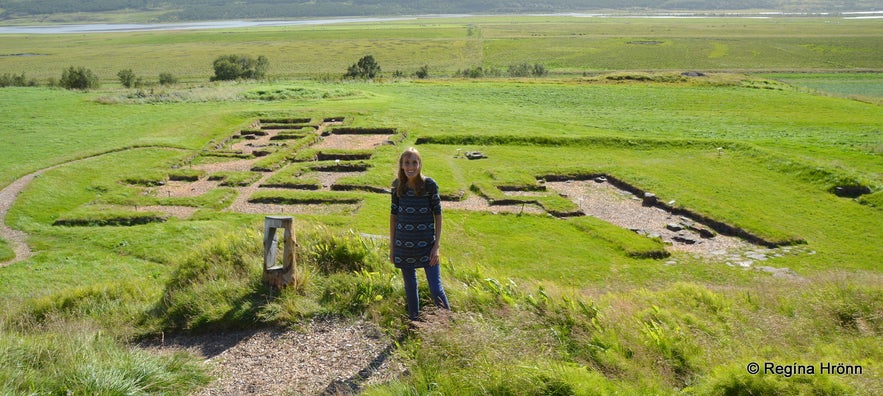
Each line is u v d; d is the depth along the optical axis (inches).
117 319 416.5
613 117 1998.0
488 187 1187.3
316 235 502.3
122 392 288.4
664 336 336.2
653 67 4741.6
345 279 423.5
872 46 5831.7
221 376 324.5
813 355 329.1
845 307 423.2
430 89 2600.9
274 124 1808.6
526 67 4237.2
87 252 840.3
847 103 2278.5
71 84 2992.1
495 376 278.4
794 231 962.1
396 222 349.1
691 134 1723.7
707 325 377.7
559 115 2025.1
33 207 1030.4
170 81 3799.2
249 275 438.0
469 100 2325.3
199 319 390.0
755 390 270.8
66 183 1168.2
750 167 1353.3
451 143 1604.3
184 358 334.3
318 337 363.3
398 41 7421.3
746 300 461.1
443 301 350.6
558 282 744.3
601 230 954.1
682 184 1221.7
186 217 1013.8
